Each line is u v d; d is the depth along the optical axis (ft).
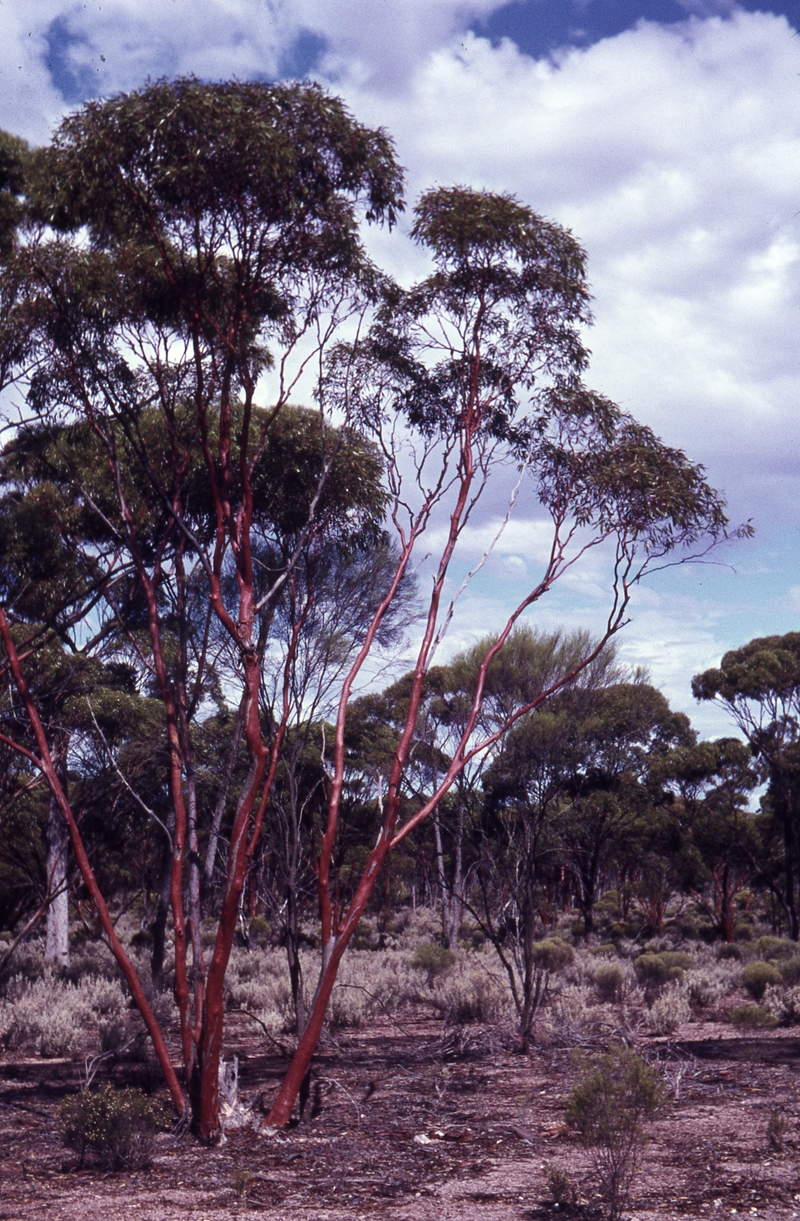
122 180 25.11
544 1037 38.60
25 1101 29.84
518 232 27.73
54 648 45.19
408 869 132.77
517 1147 22.97
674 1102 27.66
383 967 69.77
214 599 25.26
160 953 53.67
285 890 30.86
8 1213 17.85
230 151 23.89
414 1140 23.76
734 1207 17.62
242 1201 18.58
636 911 147.33
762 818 127.95
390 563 32.86
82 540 47.24
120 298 28.17
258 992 54.70
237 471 32.86
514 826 42.55
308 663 31.07
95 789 49.24
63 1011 44.29
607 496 28.94
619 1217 17.16
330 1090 30.78
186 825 28.04
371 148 25.62
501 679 57.98
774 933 130.21
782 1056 36.11
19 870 79.05
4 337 29.55
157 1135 23.72
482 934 97.09
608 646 60.39
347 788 40.09
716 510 28.94
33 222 30.17
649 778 120.06
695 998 55.67
